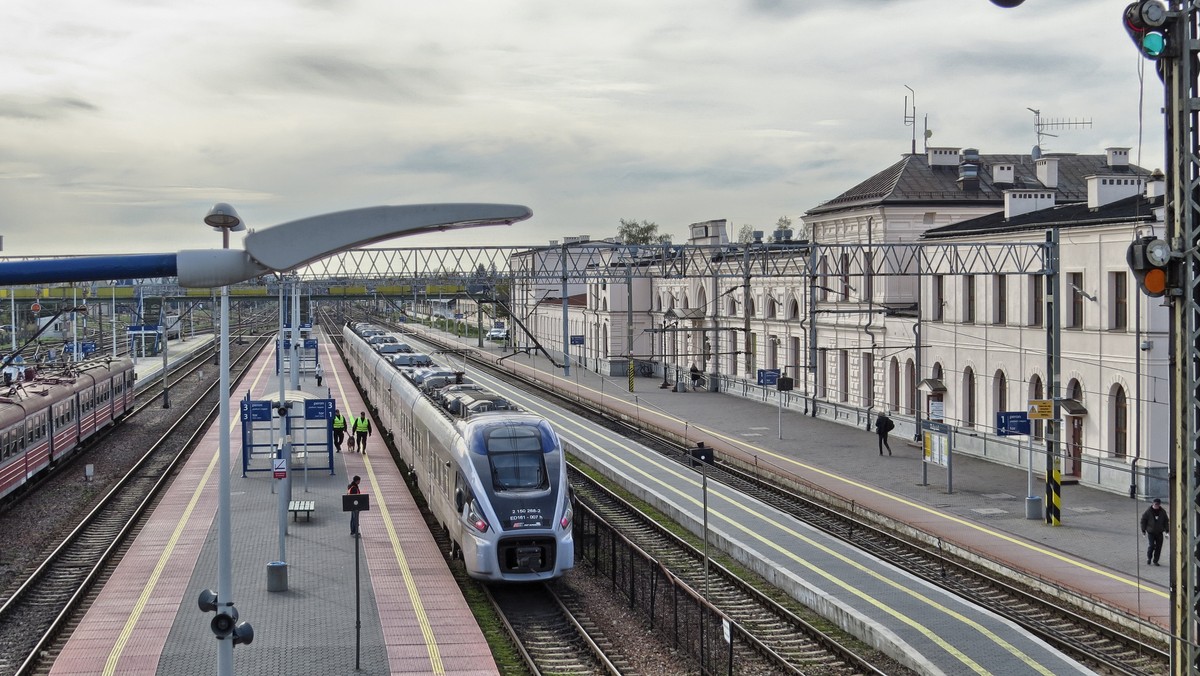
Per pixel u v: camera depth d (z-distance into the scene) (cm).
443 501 2800
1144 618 2100
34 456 3788
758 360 6438
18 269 1063
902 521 3020
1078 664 1856
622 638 2169
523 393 6956
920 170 5231
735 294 6731
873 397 5066
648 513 3416
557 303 9850
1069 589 2325
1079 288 3650
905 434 4700
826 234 5528
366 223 1019
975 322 4219
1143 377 3300
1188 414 1362
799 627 2206
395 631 2119
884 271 5006
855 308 5194
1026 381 3900
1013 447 3934
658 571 2397
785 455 4284
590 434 5131
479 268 4278
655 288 8025
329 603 2309
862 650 2044
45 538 3102
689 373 7188
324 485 3706
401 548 2802
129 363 5891
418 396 3597
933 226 5022
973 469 3900
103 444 4953
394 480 3794
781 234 6881
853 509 3288
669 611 2314
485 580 2416
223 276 1087
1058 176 5459
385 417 4812
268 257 1011
